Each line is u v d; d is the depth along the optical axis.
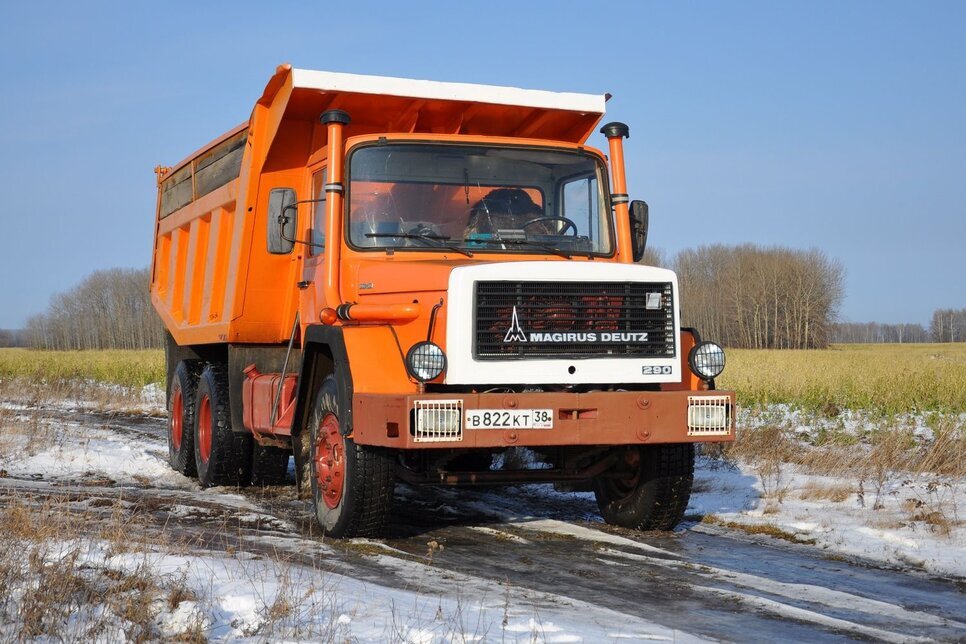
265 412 9.64
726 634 5.21
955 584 6.55
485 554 7.29
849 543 7.69
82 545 6.55
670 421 7.30
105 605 5.13
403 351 7.30
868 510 8.91
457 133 9.20
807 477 10.76
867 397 19.05
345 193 8.05
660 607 5.78
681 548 7.59
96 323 96.81
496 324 7.13
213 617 5.11
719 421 7.41
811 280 102.19
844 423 15.92
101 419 19.33
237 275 9.91
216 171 10.98
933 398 19.06
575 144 8.59
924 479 10.59
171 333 13.25
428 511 9.34
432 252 7.99
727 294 106.06
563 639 4.86
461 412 6.84
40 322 99.19
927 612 5.80
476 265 7.16
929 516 8.43
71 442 13.98
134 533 7.36
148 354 54.00
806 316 101.44
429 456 7.76
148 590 5.32
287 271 9.85
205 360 12.44
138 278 96.25
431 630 4.91
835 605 5.94
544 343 7.21
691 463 8.07
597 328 7.34
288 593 5.53
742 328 105.56
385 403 6.94
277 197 8.72
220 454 10.88
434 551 7.36
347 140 8.12
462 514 9.18
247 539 7.65
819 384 22.42
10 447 13.07
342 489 7.63
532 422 6.99
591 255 8.37
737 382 23.62
